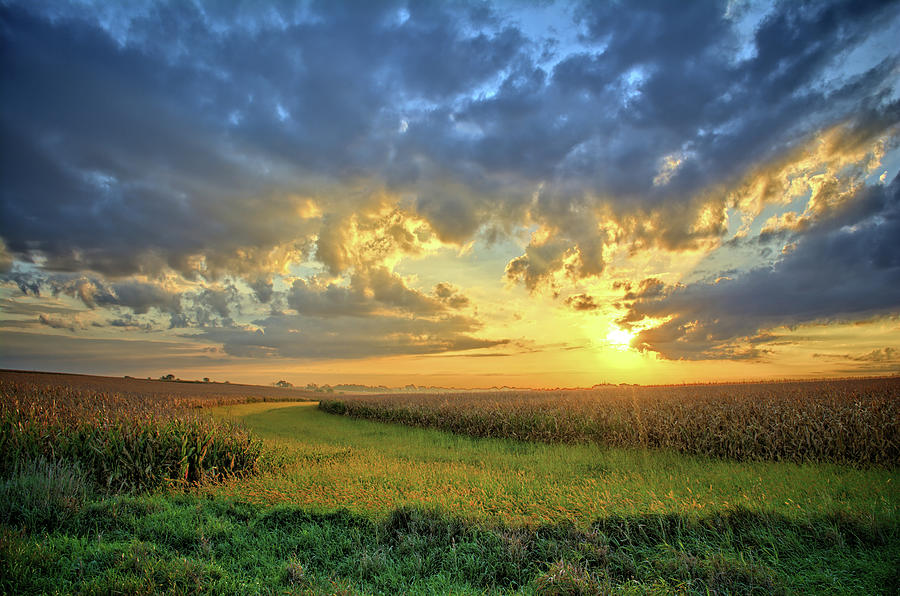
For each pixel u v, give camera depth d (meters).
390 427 26.70
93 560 5.78
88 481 10.23
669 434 16.05
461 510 7.63
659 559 6.00
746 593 5.22
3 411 12.87
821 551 6.16
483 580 5.82
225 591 5.21
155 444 11.88
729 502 7.94
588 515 7.36
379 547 6.64
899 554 5.86
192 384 90.19
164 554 6.14
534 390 64.44
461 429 23.70
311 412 39.03
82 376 77.00
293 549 6.62
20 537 6.34
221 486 10.76
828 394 21.19
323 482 10.48
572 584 5.27
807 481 10.34
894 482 10.12
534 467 13.08
